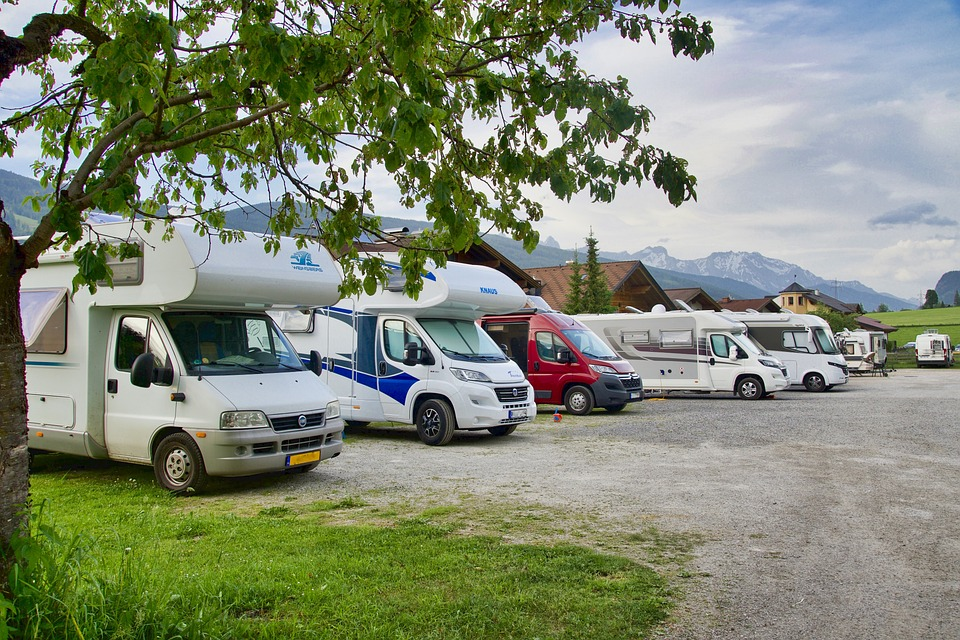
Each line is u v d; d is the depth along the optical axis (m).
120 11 5.23
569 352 18.12
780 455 11.26
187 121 3.93
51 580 3.59
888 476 9.44
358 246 5.40
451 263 13.24
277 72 3.21
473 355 12.91
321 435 8.89
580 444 12.61
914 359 66.12
